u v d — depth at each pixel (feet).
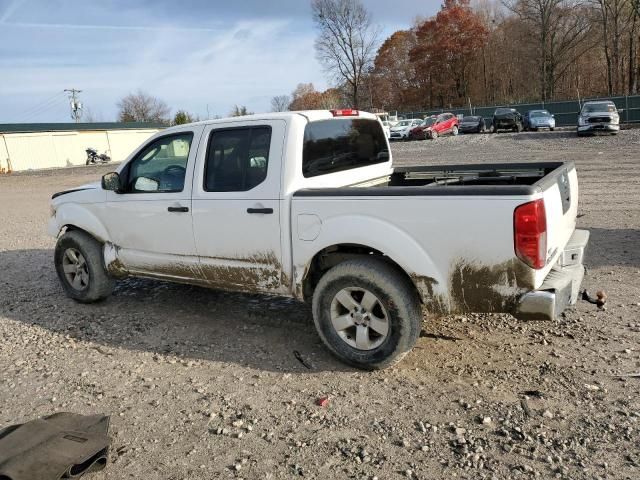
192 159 15.96
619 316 15.97
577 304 17.08
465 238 11.98
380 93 265.54
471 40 224.33
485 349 14.48
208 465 10.27
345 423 11.41
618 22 182.09
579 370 13.02
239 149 15.10
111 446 10.98
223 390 13.07
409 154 82.23
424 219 12.35
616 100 126.41
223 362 14.60
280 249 14.46
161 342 16.11
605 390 12.06
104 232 18.49
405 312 12.94
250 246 14.98
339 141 16.08
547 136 95.25
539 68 210.18
